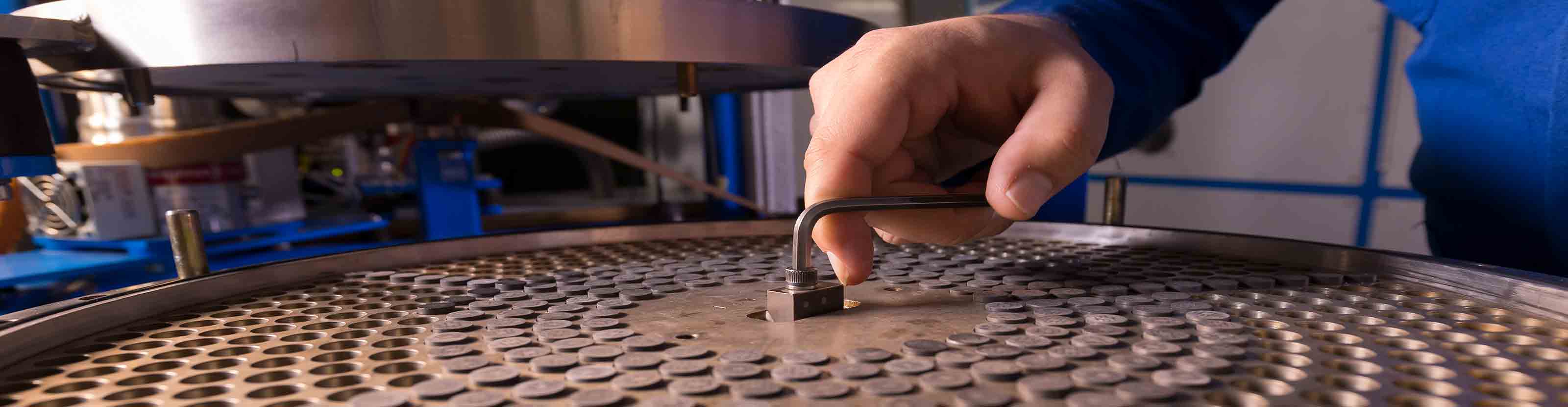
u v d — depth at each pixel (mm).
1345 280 474
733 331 382
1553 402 270
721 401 284
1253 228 1889
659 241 694
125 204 1148
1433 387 289
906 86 433
